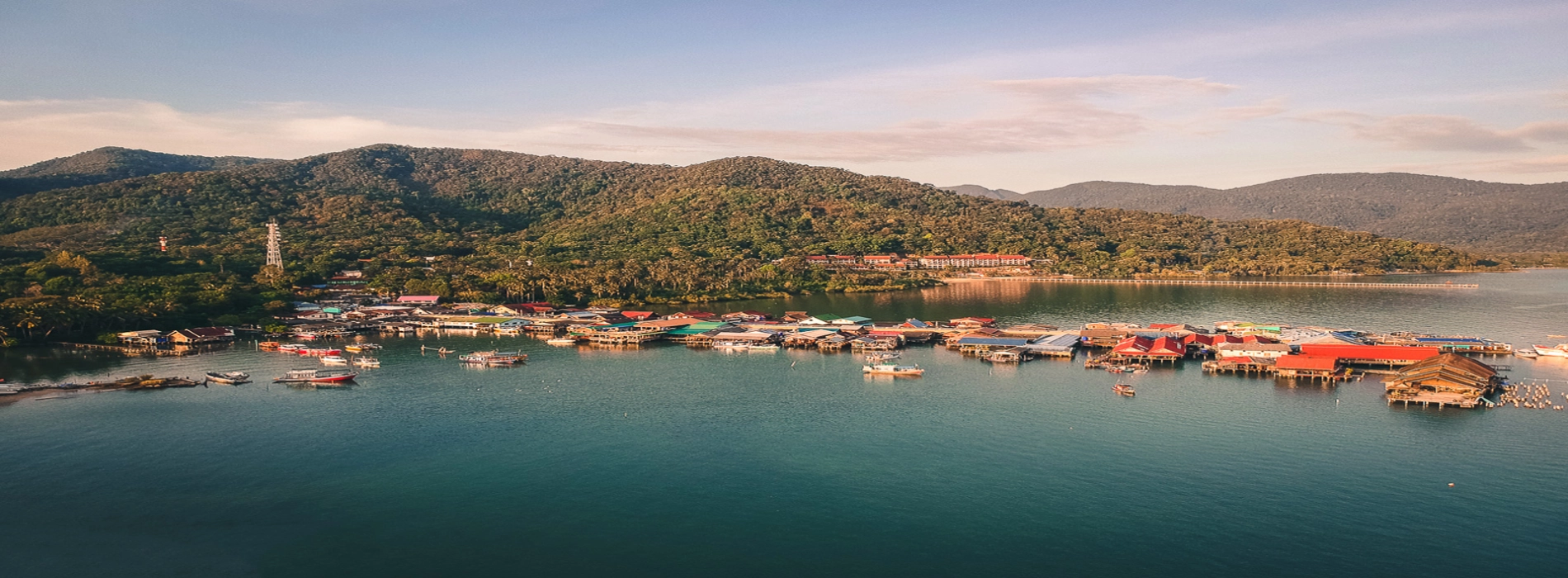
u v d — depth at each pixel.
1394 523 124.50
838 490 139.75
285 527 128.75
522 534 125.31
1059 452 155.62
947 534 123.38
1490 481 138.88
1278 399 191.62
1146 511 129.75
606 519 130.12
